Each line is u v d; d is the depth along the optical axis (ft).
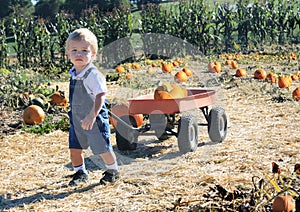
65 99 20.98
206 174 12.23
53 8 103.30
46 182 12.48
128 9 52.39
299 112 18.22
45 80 30.04
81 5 98.58
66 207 10.94
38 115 18.01
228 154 13.61
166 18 50.55
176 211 10.23
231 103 20.11
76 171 12.33
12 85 23.53
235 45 48.08
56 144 15.55
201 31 48.80
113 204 10.94
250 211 9.65
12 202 11.38
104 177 12.19
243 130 16.06
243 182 11.53
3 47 41.55
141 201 10.99
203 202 10.25
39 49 44.27
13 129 17.43
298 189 10.74
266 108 19.15
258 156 13.28
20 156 14.51
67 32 43.98
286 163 12.68
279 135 15.24
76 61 11.64
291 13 52.90
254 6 52.13
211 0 64.80
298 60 39.06
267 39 52.08
